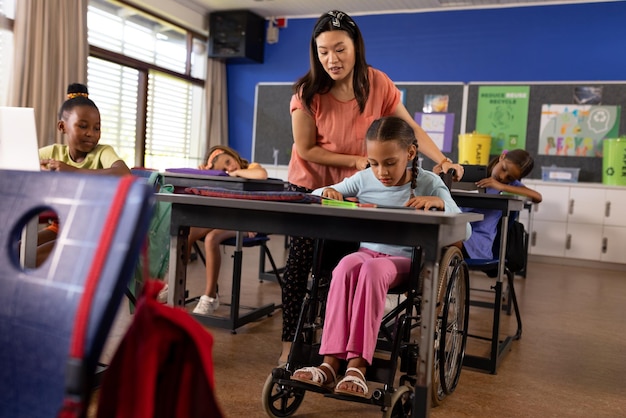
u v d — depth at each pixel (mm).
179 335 664
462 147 5848
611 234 5293
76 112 2102
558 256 5484
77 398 526
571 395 1933
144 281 654
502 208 2188
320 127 1908
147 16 6039
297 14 6816
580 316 3203
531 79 5988
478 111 6059
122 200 553
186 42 6738
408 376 1495
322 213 1168
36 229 1585
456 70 6250
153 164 6465
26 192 631
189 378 663
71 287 557
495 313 2152
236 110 7207
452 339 1779
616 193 5262
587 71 5797
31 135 1465
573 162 5766
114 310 533
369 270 1446
